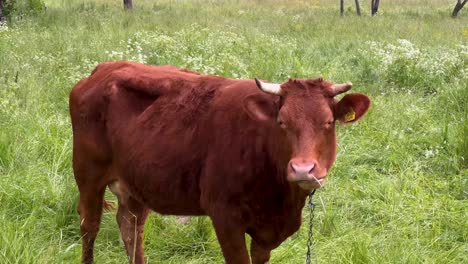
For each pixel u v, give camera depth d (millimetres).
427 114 9227
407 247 6074
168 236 6258
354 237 6156
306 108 4652
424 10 28750
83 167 5707
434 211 6699
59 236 6195
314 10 28172
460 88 9945
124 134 5410
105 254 5988
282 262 5926
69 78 9578
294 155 4621
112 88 5492
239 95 5062
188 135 5160
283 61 11891
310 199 5055
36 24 15805
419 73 11375
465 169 7566
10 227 5781
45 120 8008
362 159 7820
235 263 5102
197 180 5160
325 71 11453
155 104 5352
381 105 9477
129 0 24141
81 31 14547
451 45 14891
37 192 6633
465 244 6234
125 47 12102
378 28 18250
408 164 7684
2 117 7859
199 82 5320
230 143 4988
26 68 10055
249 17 21984
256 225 5094
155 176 5258
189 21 18297
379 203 6906
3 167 7023
